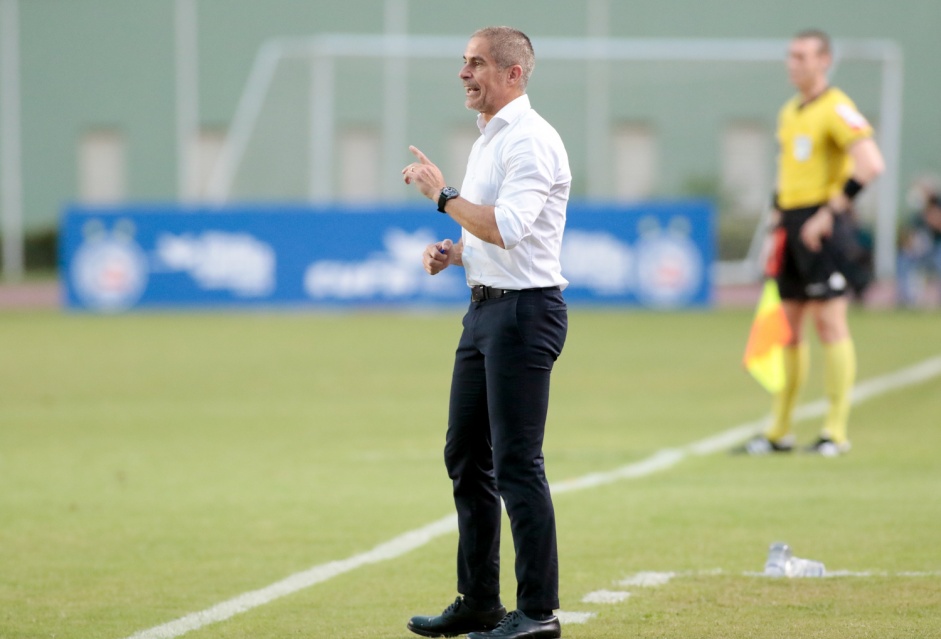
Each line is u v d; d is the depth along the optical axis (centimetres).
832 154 3431
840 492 2927
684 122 10388
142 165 12138
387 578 2233
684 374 5328
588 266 8275
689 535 2523
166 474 3241
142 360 5906
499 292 1820
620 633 1886
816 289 3419
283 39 11888
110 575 2262
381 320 7819
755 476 3142
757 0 11494
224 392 4866
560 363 5716
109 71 12144
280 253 8344
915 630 1877
